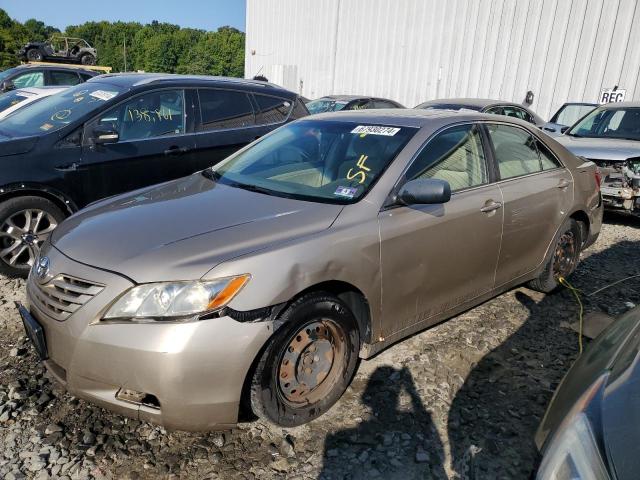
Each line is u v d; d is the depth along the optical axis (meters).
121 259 2.41
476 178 3.49
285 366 2.54
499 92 14.28
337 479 2.36
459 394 3.01
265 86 6.08
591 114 8.25
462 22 14.86
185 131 5.30
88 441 2.55
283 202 2.94
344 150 3.31
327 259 2.57
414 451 2.55
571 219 4.32
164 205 2.99
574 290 4.52
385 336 3.00
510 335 3.72
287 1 21.94
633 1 11.55
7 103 8.16
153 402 2.33
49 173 4.40
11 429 2.62
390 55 17.23
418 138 3.22
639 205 6.41
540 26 13.17
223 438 2.60
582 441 1.43
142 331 2.22
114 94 4.96
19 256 4.41
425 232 3.02
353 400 2.91
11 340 3.45
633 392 1.51
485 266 3.53
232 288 2.29
